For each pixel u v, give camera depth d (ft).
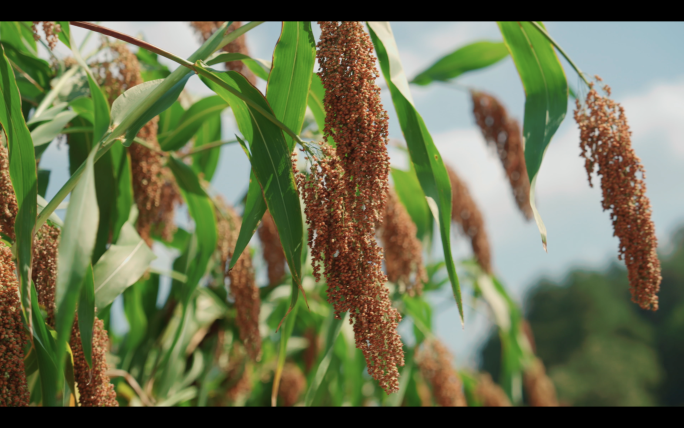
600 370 61.16
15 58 5.30
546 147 4.79
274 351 7.88
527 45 4.95
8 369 4.25
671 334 65.41
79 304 4.40
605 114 4.66
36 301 4.41
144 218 5.11
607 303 70.79
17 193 4.40
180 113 5.85
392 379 4.25
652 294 4.52
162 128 5.86
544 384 10.06
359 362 6.85
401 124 4.74
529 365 10.10
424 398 7.14
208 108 5.50
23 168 4.37
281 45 4.62
